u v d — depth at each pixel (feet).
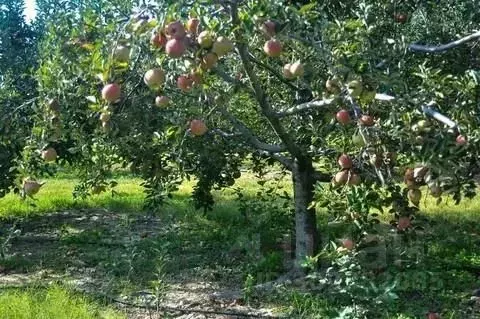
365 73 12.00
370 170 14.07
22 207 31.65
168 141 15.74
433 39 19.35
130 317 16.48
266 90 19.26
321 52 12.21
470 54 19.20
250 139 17.57
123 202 32.68
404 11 17.93
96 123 15.76
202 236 24.70
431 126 12.14
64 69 14.51
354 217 14.33
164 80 12.00
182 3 10.89
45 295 16.79
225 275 20.12
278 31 11.44
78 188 23.08
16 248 23.85
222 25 10.80
